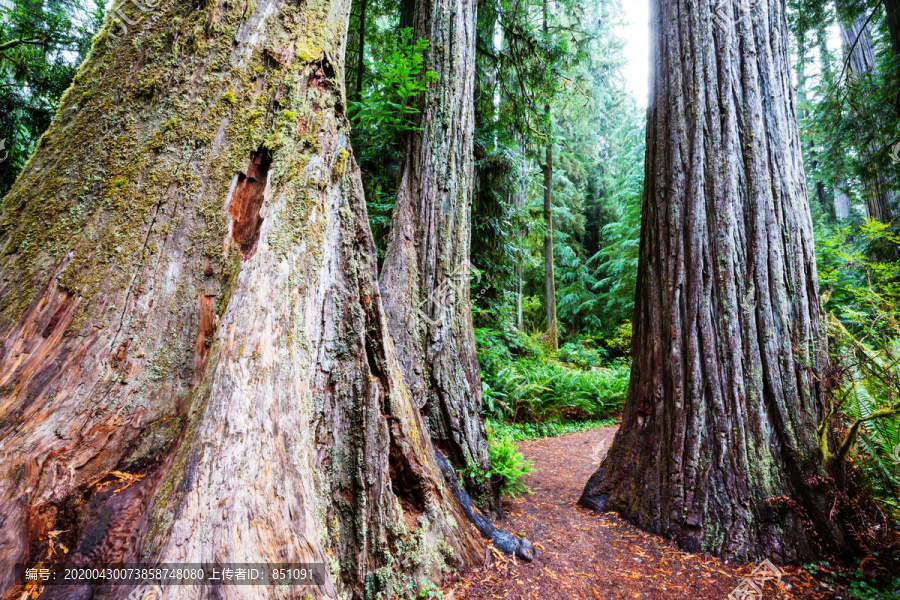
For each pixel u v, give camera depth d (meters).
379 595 1.79
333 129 1.93
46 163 1.56
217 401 1.29
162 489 1.20
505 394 6.61
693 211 3.13
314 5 2.01
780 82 3.19
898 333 3.00
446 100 3.80
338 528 1.71
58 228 1.48
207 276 1.57
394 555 1.90
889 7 6.19
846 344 2.90
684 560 2.62
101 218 1.51
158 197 1.57
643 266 3.57
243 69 1.78
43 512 1.13
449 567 2.20
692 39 3.29
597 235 21.23
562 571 2.45
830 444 2.71
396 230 3.59
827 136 7.22
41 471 1.17
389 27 7.75
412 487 2.19
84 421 1.29
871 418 2.49
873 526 2.48
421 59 3.63
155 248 1.53
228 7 1.82
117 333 1.42
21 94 5.70
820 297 3.09
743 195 3.02
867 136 6.52
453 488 2.84
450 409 3.20
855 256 5.25
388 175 5.21
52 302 1.40
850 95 6.71
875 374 2.65
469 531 2.46
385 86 3.91
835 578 2.37
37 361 1.31
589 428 7.23
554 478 4.44
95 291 1.44
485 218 6.84
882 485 2.71
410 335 3.25
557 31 9.17
